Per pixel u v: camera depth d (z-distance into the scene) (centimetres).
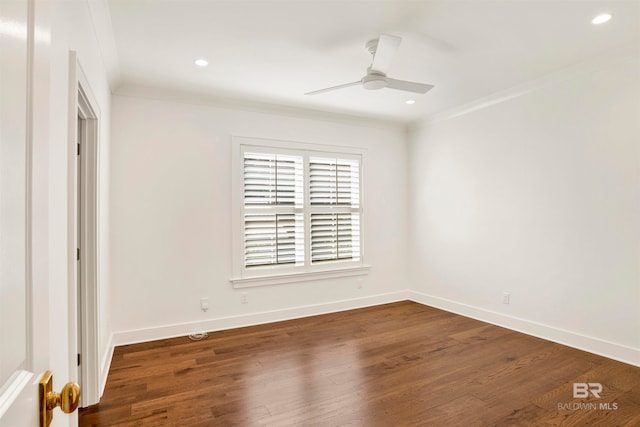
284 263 422
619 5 223
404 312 448
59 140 144
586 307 316
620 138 292
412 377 271
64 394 74
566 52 289
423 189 488
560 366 286
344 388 254
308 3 219
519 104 369
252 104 403
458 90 375
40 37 71
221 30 250
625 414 219
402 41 269
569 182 327
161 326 357
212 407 230
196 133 376
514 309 377
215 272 383
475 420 215
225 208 389
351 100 402
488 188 402
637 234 284
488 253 403
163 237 359
